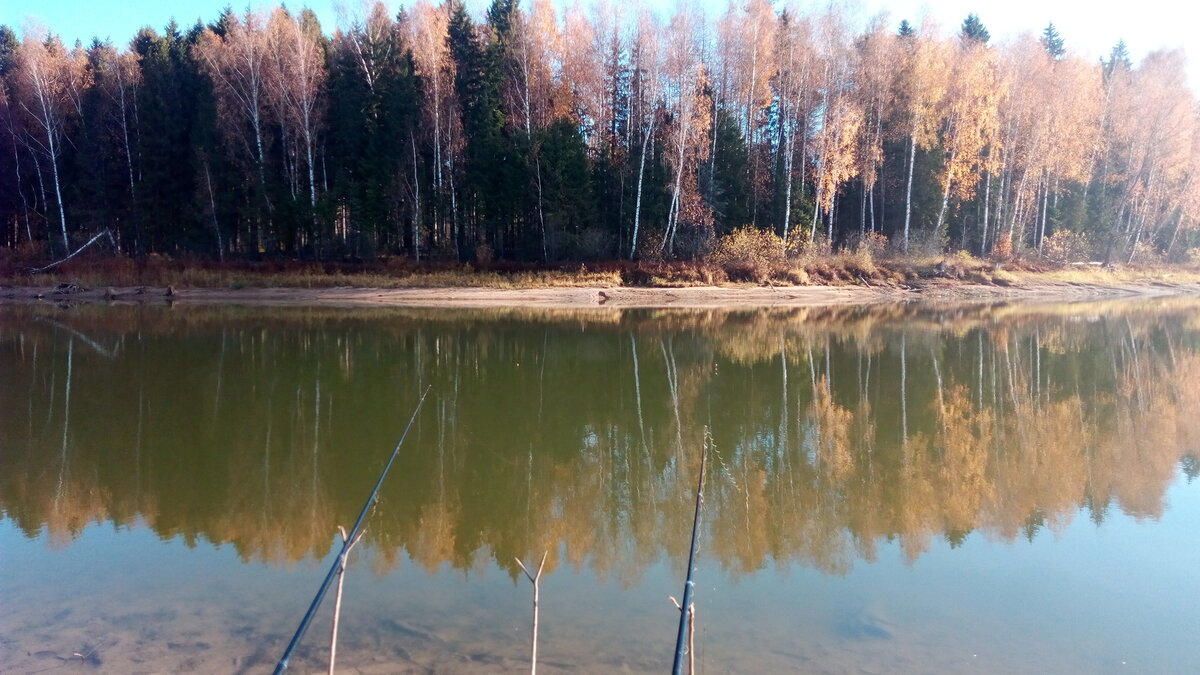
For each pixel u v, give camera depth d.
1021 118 35.66
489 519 7.14
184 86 35.81
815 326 22.84
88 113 35.97
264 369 15.12
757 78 34.72
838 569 5.95
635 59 35.06
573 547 6.43
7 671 4.24
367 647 4.52
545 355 17.19
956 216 37.97
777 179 35.09
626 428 10.69
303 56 32.53
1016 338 20.28
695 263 31.70
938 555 6.27
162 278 30.84
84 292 30.27
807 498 7.75
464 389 13.31
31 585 5.49
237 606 5.13
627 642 4.62
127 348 17.73
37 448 9.38
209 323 22.81
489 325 22.75
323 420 10.97
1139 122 38.00
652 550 6.37
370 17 36.00
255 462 8.85
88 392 12.81
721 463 9.03
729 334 20.91
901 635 4.82
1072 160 35.72
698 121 31.73
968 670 4.40
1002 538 6.65
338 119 34.50
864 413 11.68
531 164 32.41
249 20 35.34
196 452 9.28
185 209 33.34
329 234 32.50
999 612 5.21
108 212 34.75
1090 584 5.68
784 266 32.12
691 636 2.58
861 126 34.38
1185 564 6.06
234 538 6.51
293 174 33.47
